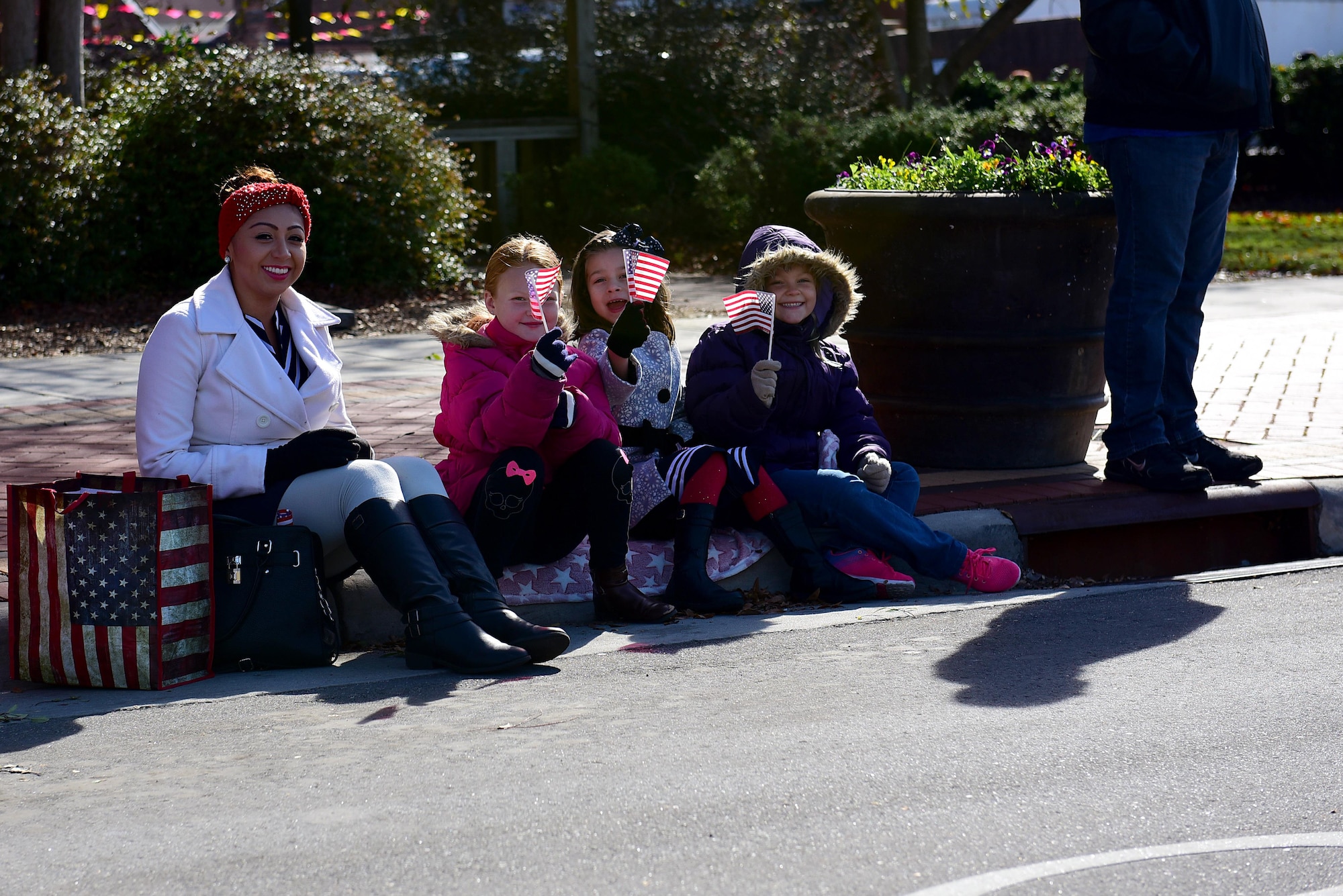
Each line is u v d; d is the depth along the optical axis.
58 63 12.88
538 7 19.55
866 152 16.05
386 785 3.07
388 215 12.75
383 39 20.03
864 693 3.72
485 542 4.34
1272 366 8.80
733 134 18.45
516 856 2.68
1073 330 5.86
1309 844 2.73
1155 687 3.74
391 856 2.69
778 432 5.05
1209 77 5.38
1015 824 2.82
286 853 2.71
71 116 12.00
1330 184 26.55
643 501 4.81
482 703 3.70
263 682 3.96
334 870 2.63
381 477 4.12
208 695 3.82
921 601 4.88
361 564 4.15
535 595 4.64
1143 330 5.59
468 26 19.42
